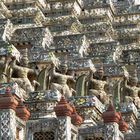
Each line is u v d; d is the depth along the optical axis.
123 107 51.41
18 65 49.03
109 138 38.88
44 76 50.81
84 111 46.25
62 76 51.31
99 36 73.00
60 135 37.72
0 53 48.00
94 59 65.62
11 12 68.38
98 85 54.25
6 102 36.41
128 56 70.62
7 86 42.09
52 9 73.25
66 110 37.88
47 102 44.25
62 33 69.94
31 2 70.12
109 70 61.06
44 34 59.78
